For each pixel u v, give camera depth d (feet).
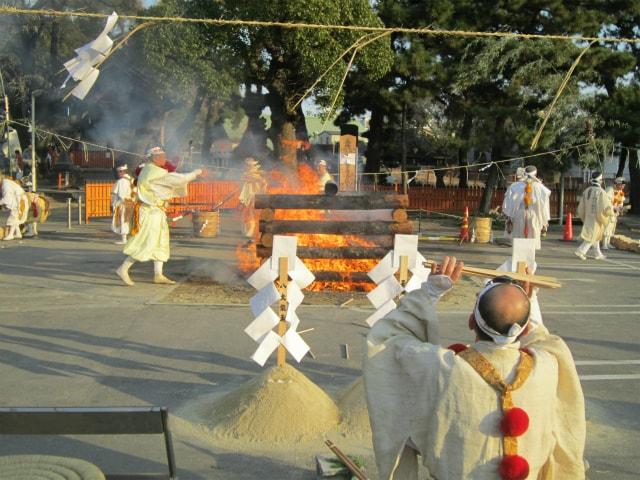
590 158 81.87
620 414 20.93
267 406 18.65
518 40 81.92
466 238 65.72
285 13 68.95
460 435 9.02
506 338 9.27
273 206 35.40
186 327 30.37
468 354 9.32
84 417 11.98
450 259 10.44
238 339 28.55
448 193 105.40
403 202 35.32
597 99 83.97
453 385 9.11
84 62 19.69
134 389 22.40
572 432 9.78
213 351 26.84
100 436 18.57
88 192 77.82
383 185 105.91
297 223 35.04
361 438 18.35
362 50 72.95
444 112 109.50
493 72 86.94
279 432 18.26
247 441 18.19
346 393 20.22
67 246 56.54
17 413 11.85
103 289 38.32
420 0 94.43
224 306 34.53
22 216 61.00
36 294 36.83
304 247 35.01
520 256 16.44
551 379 9.37
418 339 9.98
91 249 54.90
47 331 29.48
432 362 9.29
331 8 68.39
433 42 91.15
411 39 88.02
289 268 19.43
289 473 16.47
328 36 69.67
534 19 83.97
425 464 9.36
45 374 23.84
